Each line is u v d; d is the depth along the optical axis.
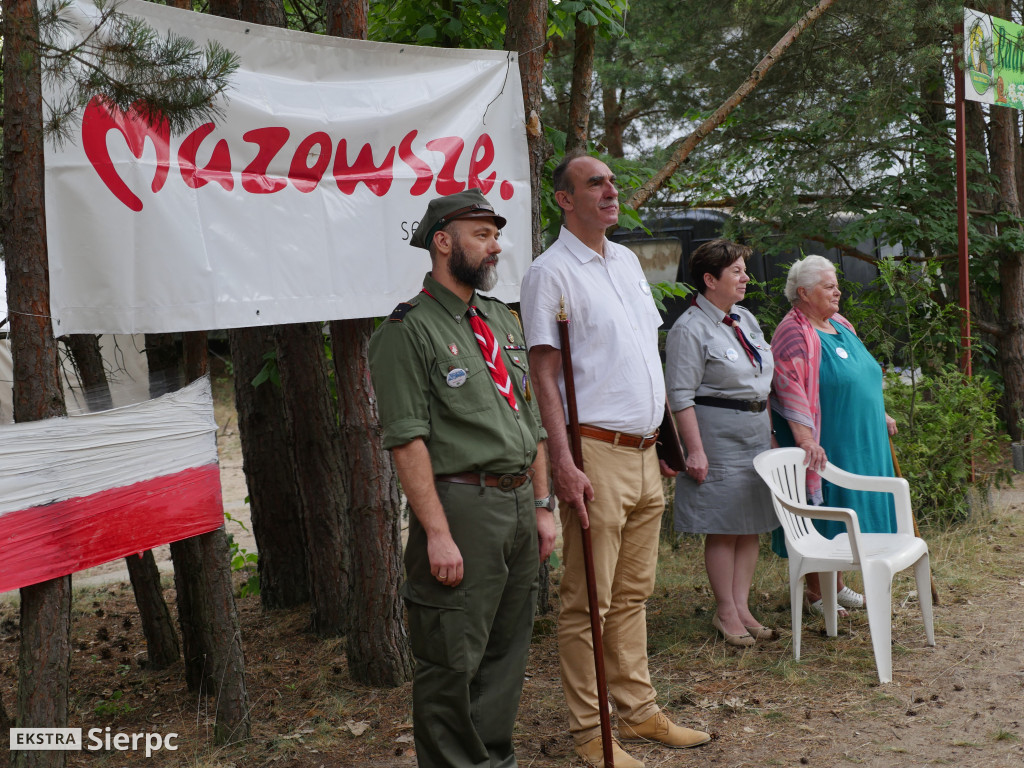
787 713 3.46
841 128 8.41
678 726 3.29
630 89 11.62
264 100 3.32
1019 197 9.51
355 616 3.98
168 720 3.74
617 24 5.10
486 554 2.59
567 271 3.09
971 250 8.26
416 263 3.82
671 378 4.10
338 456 4.91
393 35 5.19
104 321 2.91
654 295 5.74
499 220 2.67
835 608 4.21
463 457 2.57
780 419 4.52
